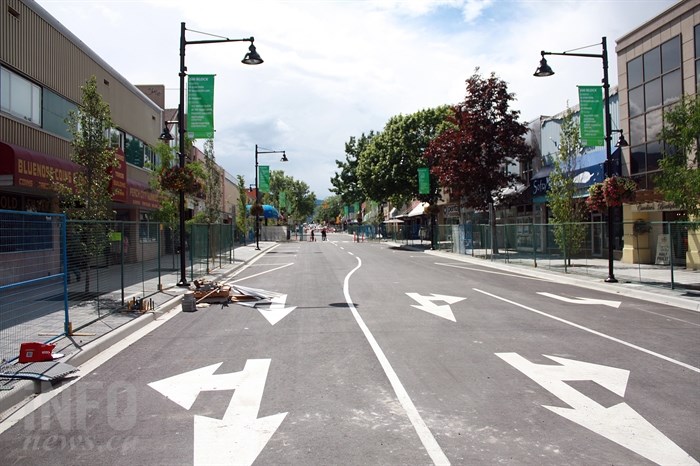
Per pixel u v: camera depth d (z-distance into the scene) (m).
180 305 13.44
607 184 16.52
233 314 11.98
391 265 25.94
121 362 7.82
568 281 18.11
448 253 35.06
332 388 6.42
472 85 29.80
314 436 4.97
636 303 13.16
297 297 14.48
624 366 7.36
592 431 5.07
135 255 13.80
